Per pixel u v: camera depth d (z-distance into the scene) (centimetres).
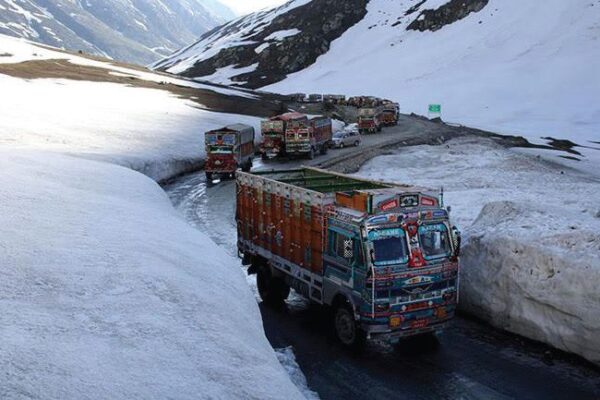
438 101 10281
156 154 3916
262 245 1602
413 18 16050
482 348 1264
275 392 771
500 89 10256
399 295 1178
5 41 10381
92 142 3969
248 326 999
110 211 1552
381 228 1177
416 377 1124
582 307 1170
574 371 1146
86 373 670
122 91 7219
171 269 1108
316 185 1633
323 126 4653
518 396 1048
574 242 1264
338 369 1159
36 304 826
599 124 7775
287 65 16150
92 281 953
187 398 689
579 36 12081
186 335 848
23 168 2027
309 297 1395
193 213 2609
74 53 11725
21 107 4919
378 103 9200
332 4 18262
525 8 13812
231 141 3578
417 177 3409
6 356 658
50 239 1127
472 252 1477
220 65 17612
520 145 5541
